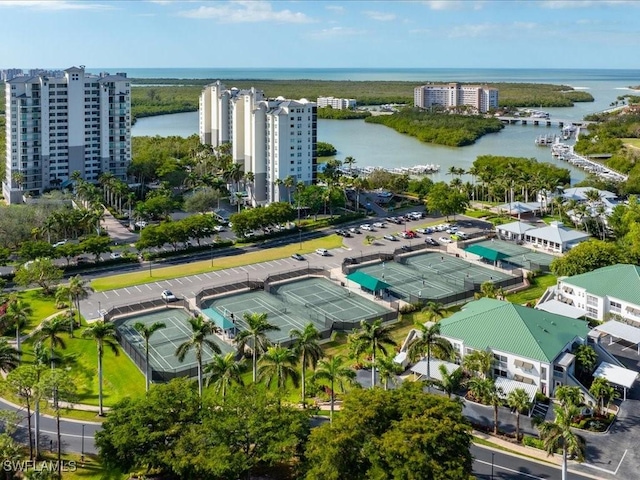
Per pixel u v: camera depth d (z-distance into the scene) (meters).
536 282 183.75
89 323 154.25
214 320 149.75
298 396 120.75
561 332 127.00
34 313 161.25
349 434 85.12
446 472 80.19
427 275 190.50
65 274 191.50
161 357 137.12
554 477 95.69
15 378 97.50
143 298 172.50
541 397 116.94
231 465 84.69
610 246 175.12
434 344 115.75
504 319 128.25
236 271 196.00
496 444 104.31
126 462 91.06
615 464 98.81
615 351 137.12
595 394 111.56
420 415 88.19
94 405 119.69
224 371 104.50
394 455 81.56
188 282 185.75
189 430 91.31
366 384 124.19
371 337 117.50
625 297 147.38
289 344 140.25
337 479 83.62
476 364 116.25
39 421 111.75
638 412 113.44
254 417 92.12
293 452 93.31
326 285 183.38
